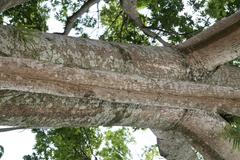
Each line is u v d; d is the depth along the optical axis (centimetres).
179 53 610
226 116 700
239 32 577
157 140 696
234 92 520
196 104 504
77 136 1042
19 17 984
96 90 442
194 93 501
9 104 498
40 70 406
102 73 446
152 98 477
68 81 424
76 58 521
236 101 520
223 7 1006
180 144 689
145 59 573
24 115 517
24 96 502
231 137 624
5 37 477
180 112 613
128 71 553
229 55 597
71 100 534
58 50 512
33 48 493
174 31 1041
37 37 503
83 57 527
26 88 402
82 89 434
